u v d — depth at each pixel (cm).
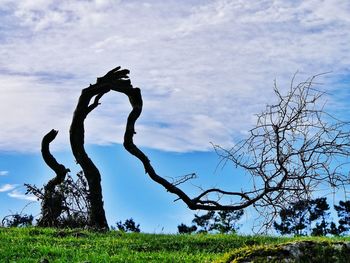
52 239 1550
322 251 865
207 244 1518
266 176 1591
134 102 2170
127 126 2145
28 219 2120
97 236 1692
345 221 1925
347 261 857
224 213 1964
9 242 1481
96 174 2122
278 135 1523
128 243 1510
